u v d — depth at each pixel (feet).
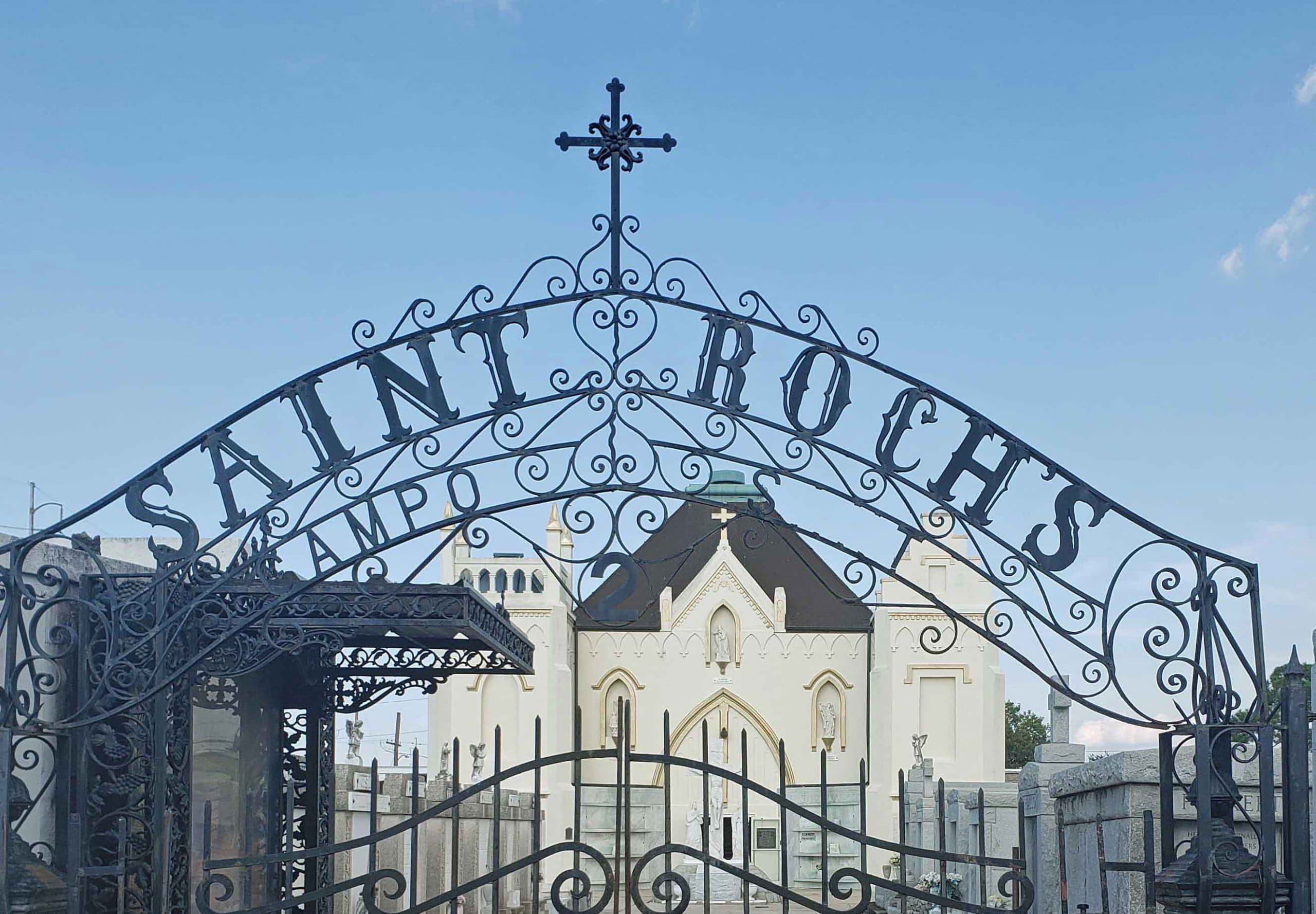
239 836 47.09
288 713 52.85
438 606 42.52
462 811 85.81
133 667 32.91
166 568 33.01
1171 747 28.89
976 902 71.41
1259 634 29.04
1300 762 27.30
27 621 36.22
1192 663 29.12
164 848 34.68
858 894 140.87
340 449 30.42
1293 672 27.58
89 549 37.76
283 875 51.13
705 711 214.07
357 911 69.97
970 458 29.99
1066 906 26.50
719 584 217.36
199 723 43.80
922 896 26.50
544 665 198.08
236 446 30.76
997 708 199.11
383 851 73.87
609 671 214.69
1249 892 27.12
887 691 201.05
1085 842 47.16
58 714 36.76
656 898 26.43
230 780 46.39
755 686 214.69
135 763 37.63
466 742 195.52
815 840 162.09
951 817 79.61
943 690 200.54
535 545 29.71
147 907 37.04
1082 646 29.25
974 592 201.87
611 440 30.30
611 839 158.61
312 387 30.66
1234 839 27.50
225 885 26.89
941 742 199.00
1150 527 29.48
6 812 30.12
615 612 29.19
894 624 202.39
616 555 29.71
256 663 40.98
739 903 149.18
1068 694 29.14
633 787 26.99
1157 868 41.04
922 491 29.89
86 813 36.52
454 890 26.91
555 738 195.42
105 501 30.94
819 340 30.40
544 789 193.57
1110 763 43.14
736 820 202.18
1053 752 55.16
